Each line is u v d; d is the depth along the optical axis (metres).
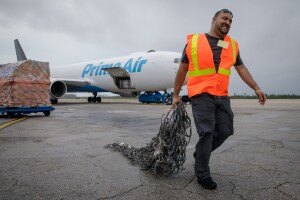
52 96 16.70
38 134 5.49
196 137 5.23
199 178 2.49
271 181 2.63
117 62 20.94
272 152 3.86
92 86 23.05
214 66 2.54
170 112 2.84
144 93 21.78
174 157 2.80
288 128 6.45
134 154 3.46
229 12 2.54
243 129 6.29
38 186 2.48
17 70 9.17
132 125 7.07
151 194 2.31
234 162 3.32
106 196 2.26
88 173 2.88
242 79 2.83
